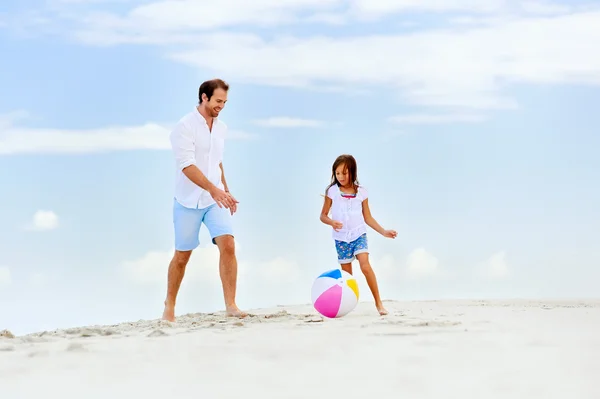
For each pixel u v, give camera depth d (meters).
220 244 9.50
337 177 10.66
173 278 9.48
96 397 3.91
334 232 10.76
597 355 5.04
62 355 5.34
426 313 9.80
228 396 3.86
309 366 4.72
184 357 5.17
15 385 4.25
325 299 9.31
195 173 9.22
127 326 8.48
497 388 3.95
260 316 9.48
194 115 9.41
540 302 12.44
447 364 4.72
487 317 8.55
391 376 4.32
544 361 4.80
